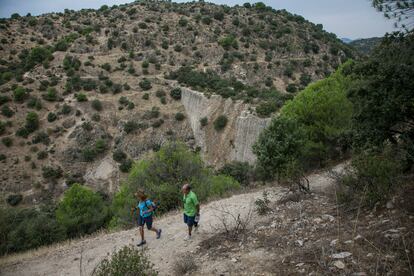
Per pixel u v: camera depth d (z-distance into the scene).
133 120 64.50
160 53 89.12
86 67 79.12
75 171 57.00
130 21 104.38
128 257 6.17
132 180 18.00
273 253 6.41
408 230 5.50
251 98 51.91
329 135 17.09
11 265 10.48
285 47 92.88
